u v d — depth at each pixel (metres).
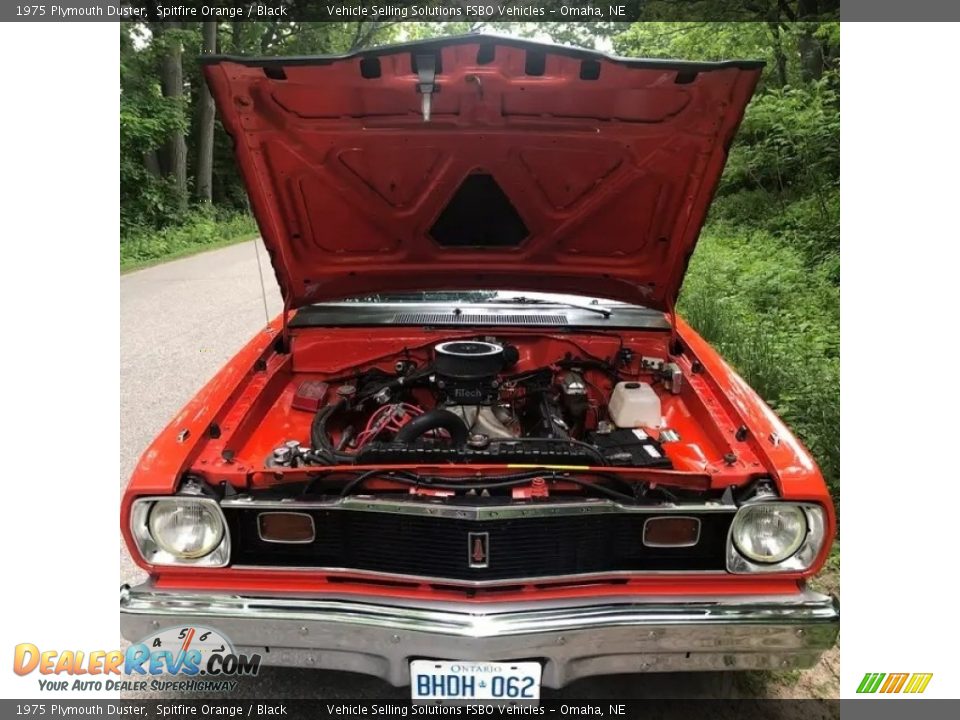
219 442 2.01
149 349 5.54
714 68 1.84
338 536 1.80
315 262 2.65
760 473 1.82
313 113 2.07
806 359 4.03
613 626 1.68
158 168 15.55
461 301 3.00
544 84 1.91
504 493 1.76
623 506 1.73
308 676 2.24
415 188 2.39
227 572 1.78
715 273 6.23
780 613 1.70
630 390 2.39
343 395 2.49
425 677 1.71
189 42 14.54
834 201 6.71
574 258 2.66
